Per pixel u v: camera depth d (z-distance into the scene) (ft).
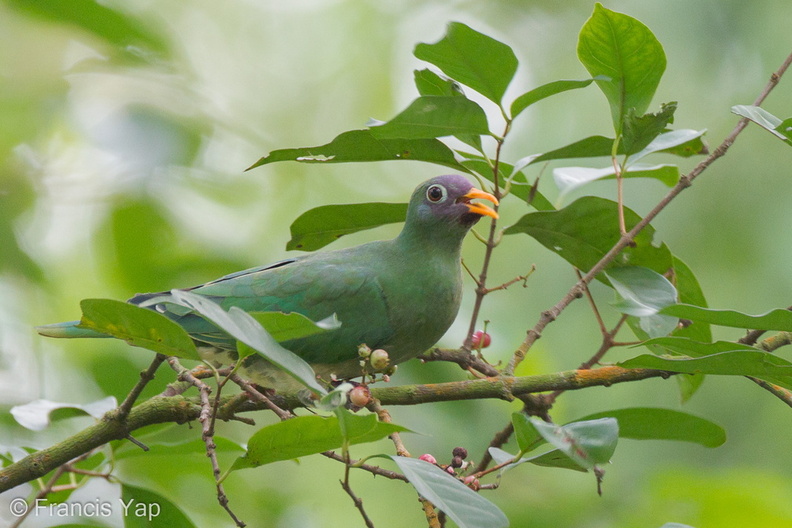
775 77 23.12
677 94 45.93
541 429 17.99
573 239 26.48
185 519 25.36
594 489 37.65
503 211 50.60
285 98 56.34
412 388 24.21
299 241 28.55
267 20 57.82
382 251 29.40
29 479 23.26
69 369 38.88
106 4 37.93
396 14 58.39
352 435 17.19
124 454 25.84
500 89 22.67
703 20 45.42
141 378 21.38
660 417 22.59
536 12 53.72
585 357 44.62
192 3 56.80
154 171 41.55
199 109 45.83
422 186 29.30
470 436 34.86
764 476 32.45
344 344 28.02
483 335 27.48
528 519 36.04
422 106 21.33
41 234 43.57
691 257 45.03
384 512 43.39
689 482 32.50
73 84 44.04
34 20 38.75
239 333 16.33
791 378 20.67
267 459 18.69
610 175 26.94
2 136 42.68
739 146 45.57
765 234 44.16
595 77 22.50
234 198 44.96
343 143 24.71
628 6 46.88
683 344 21.75
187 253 40.73
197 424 33.17
